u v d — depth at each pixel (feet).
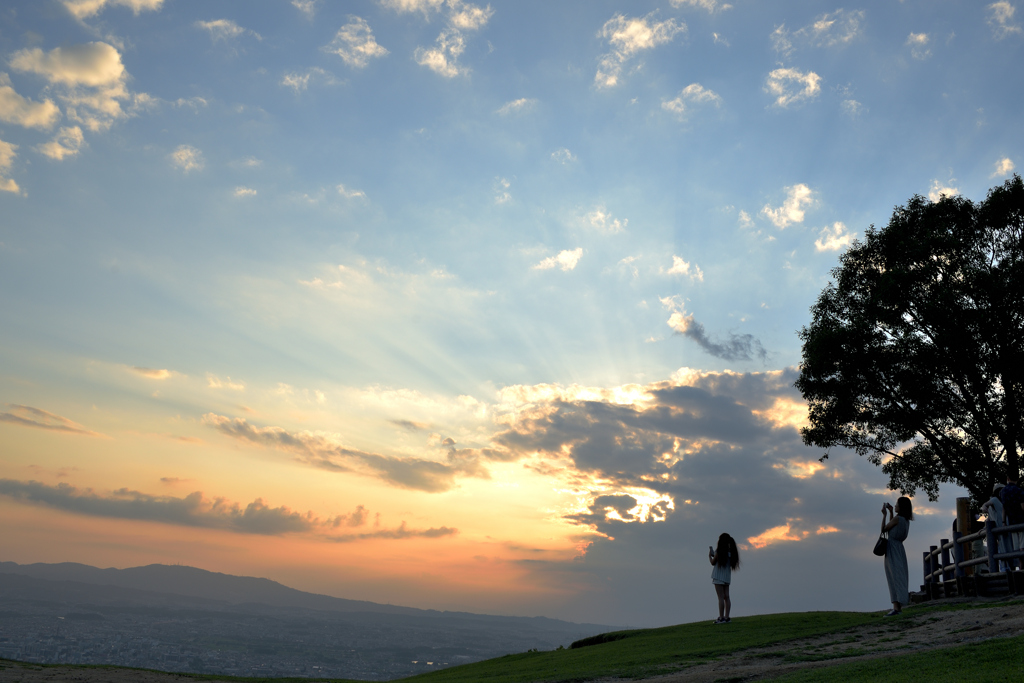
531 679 41.27
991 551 43.86
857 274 84.02
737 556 58.65
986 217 74.08
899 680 24.66
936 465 81.97
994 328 70.33
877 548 47.06
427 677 58.59
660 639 53.83
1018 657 24.02
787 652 38.50
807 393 86.33
